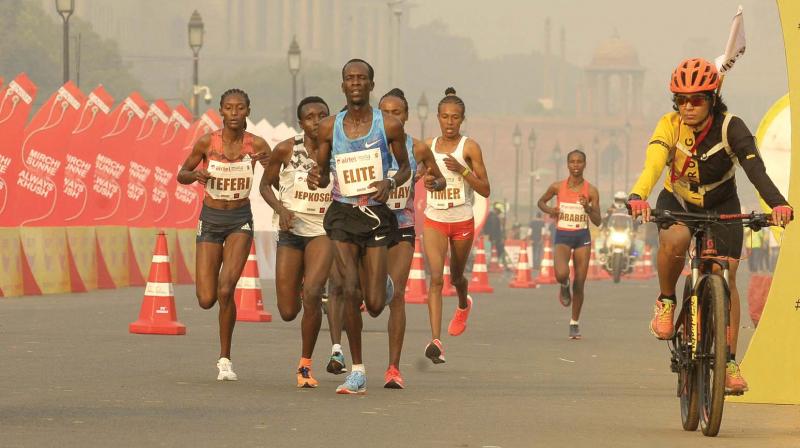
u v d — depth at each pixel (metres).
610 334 50.72
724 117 25.02
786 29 29.56
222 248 32.69
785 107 45.22
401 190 30.00
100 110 69.81
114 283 72.44
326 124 28.97
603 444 23.44
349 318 29.69
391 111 34.88
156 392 29.53
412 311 61.41
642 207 24.22
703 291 24.25
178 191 78.38
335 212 29.23
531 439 23.91
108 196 72.00
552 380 34.22
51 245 66.50
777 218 23.94
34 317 51.66
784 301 28.77
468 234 37.81
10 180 63.03
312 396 29.34
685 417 25.22
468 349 43.19
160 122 76.12
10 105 62.62
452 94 37.97
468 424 25.66
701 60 24.64
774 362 28.80
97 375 32.75
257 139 32.38
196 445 22.36
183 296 68.31
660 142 24.94
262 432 23.97
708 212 24.62
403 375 34.72
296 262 32.66
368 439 23.48
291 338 44.88
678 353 25.36
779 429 25.69
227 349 32.53
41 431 23.50
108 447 21.95
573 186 49.31
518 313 62.69
